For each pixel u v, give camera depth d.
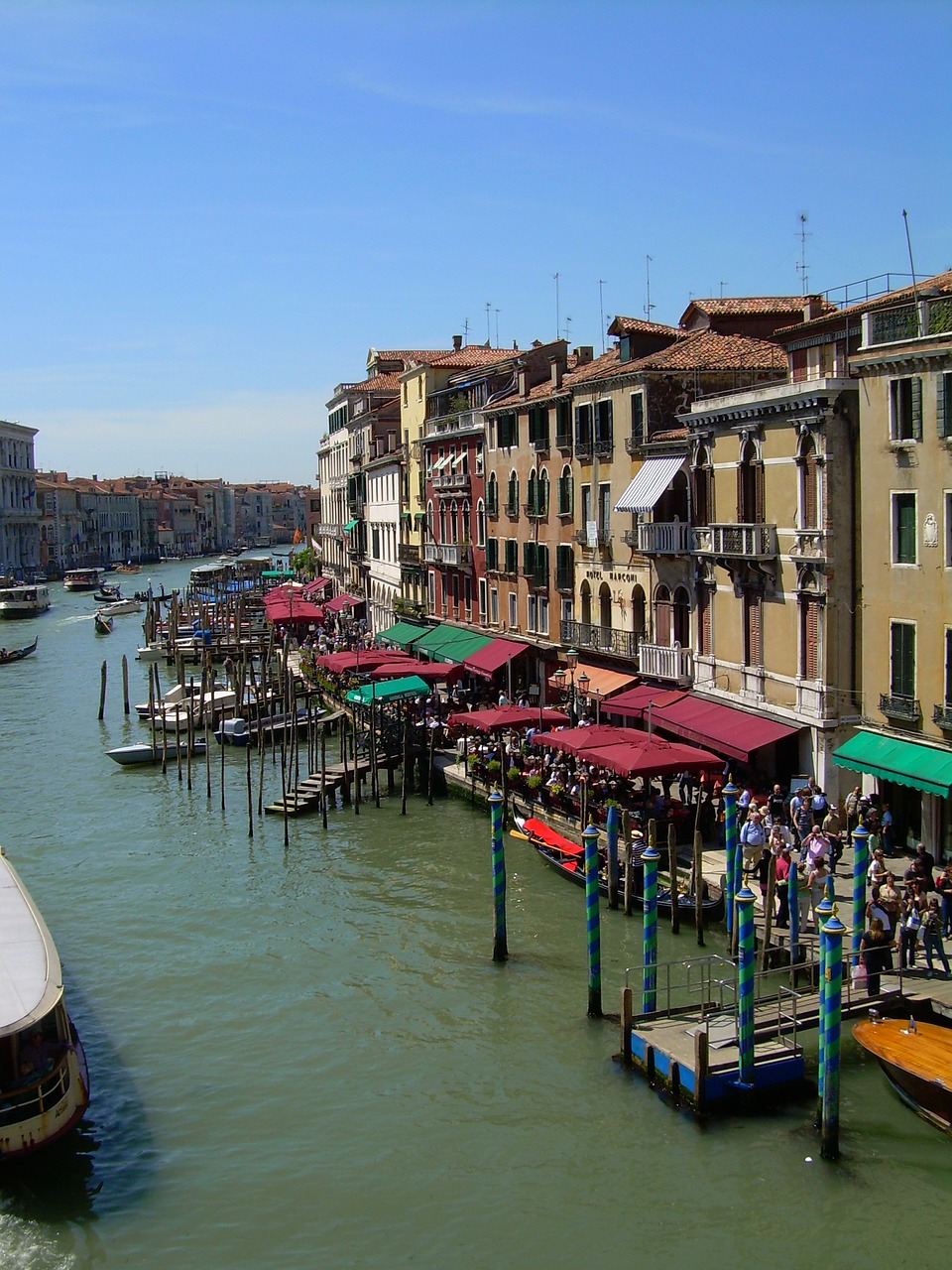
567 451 41.62
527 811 33.00
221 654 70.69
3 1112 17.06
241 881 30.52
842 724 27.61
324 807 35.12
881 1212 16.05
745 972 18.00
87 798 39.97
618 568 38.12
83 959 25.48
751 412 29.78
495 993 23.17
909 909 20.33
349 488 87.56
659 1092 19.11
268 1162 17.83
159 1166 17.81
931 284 26.19
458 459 54.34
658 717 31.81
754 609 30.61
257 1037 21.73
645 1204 16.50
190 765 41.00
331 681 51.25
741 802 27.27
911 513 24.58
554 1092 19.36
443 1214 16.50
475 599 52.81
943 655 23.77
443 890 29.28
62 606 116.19
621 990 21.52
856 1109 18.31
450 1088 19.66
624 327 38.75
